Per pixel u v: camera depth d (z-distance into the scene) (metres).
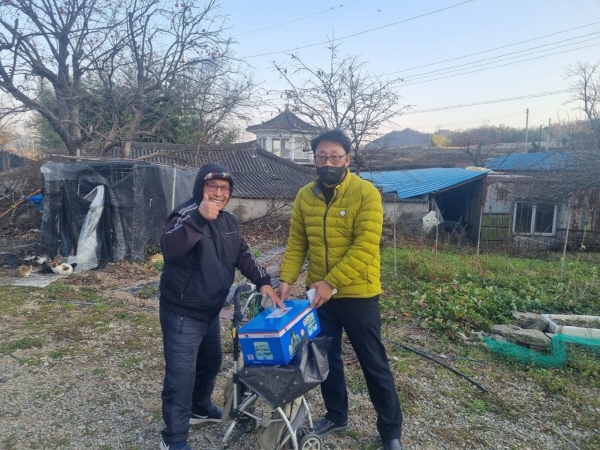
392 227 15.06
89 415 3.38
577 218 15.55
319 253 2.77
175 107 15.75
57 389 3.77
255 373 2.34
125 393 3.72
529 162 21.92
